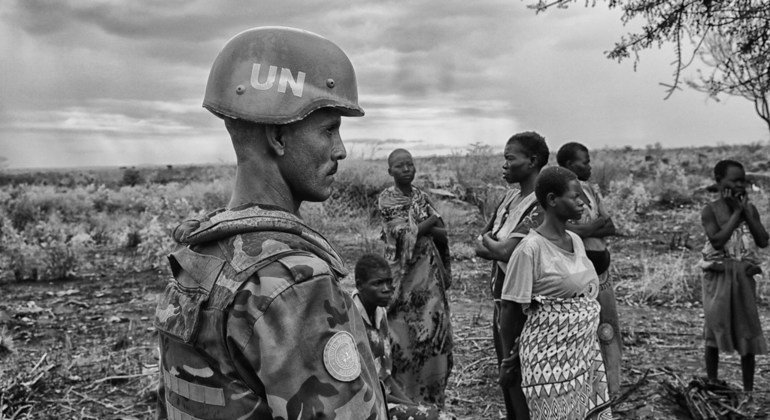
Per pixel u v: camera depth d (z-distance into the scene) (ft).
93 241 47.29
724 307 16.98
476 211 51.19
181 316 4.81
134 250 45.01
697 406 15.48
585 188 15.29
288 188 5.23
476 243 14.29
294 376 4.37
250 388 4.59
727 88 15.08
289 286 4.49
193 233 4.99
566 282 11.77
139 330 24.86
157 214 53.36
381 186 53.36
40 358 21.47
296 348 4.39
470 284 31.12
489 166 62.13
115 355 21.61
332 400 4.40
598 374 12.24
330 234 42.52
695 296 27.84
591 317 11.94
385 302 12.35
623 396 12.09
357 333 4.89
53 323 26.16
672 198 56.95
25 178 147.23
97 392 18.37
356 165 55.11
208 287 4.73
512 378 12.82
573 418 11.78
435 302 17.25
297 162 5.13
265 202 5.16
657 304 26.96
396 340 17.02
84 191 86.38
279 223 4.90
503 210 14.64
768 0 12.96
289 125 5.08
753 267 17.07
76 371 20.04
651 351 20.92
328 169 5.21
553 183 11.89
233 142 5.24
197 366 4.73
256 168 5.16
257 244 4.75
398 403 9.09
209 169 155.53
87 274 36.45
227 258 4.77
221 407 4.62
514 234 13.57
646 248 38.47
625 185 58.65
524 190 14.23
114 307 28.94
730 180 17.04
